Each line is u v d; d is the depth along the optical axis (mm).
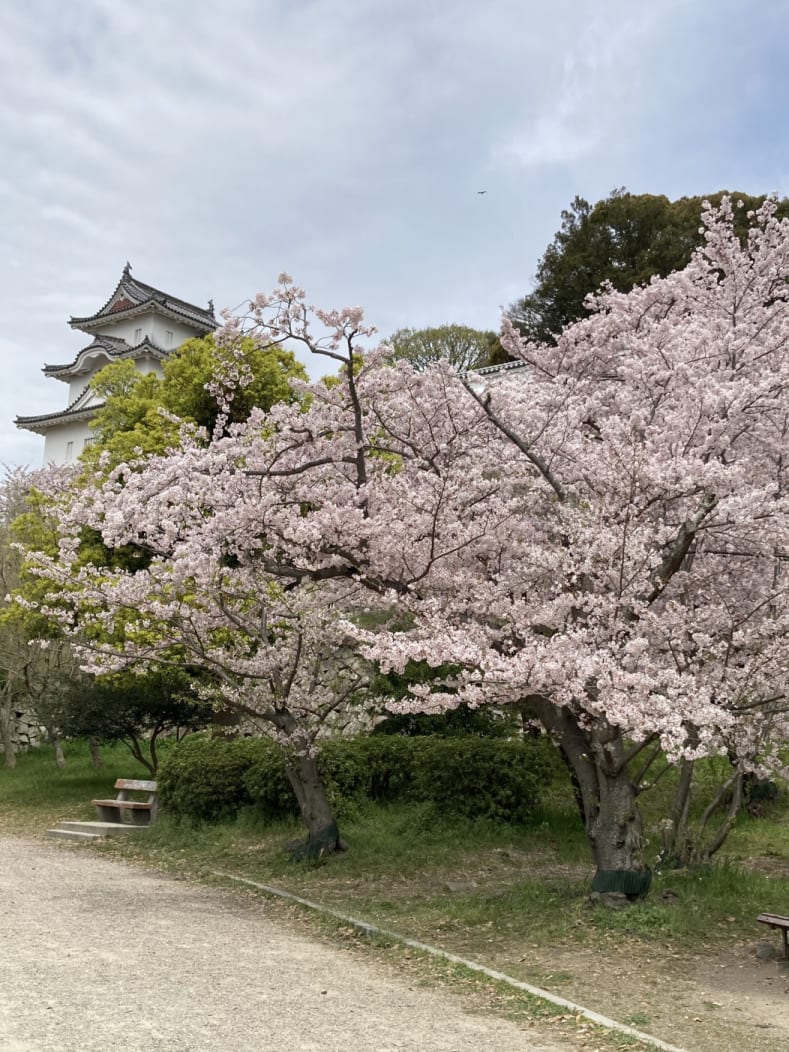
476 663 6773
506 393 8797
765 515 7379
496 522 8102
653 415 8781
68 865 10406
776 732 7918
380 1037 4598
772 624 7238
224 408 9305
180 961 5953
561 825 11180
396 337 31922
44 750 23141
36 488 16609
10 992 5008
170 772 12602
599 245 24297
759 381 8281
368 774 11695
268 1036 4496
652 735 6762
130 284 36125
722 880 8133
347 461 8828
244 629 10375
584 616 7438
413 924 7344
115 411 17031
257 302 7812
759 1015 5254
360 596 9609
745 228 21656
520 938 6867
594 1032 4879
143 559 14711
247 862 10180
